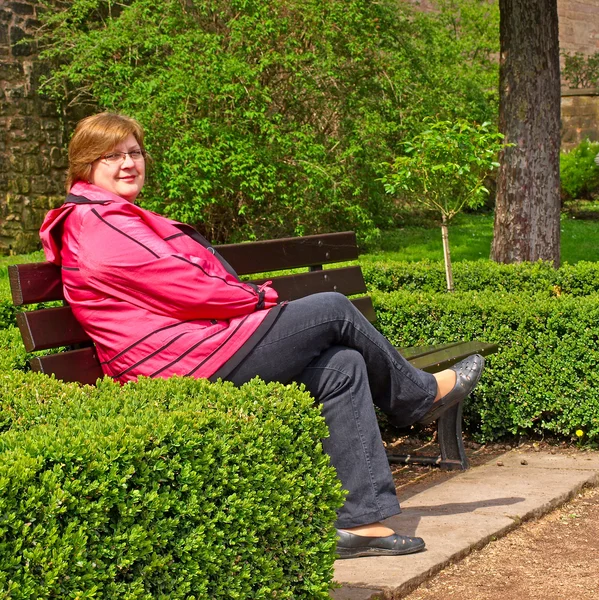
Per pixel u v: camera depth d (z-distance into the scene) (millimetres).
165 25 10727
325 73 11156
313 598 2322
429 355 3998
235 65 10023
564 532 3408
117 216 2834
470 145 5469
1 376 2541
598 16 25281
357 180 11367
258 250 3896
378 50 11641
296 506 2260
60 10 11438
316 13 10875
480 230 14461
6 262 10141
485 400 4613
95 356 3006
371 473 2881
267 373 2793
